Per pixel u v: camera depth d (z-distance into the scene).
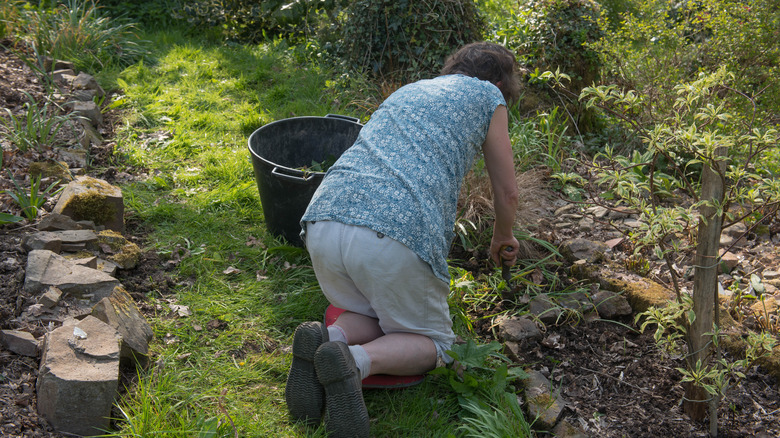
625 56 5.05
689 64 5.06
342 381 2.17
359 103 5.16
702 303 2.34
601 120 5.32
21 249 3.01
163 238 3.51
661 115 4.53
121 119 4.96
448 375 2.57
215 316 2.95
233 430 2.27
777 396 2.59
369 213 2.16
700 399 2.45
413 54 5.50
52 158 3.96
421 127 2.29
